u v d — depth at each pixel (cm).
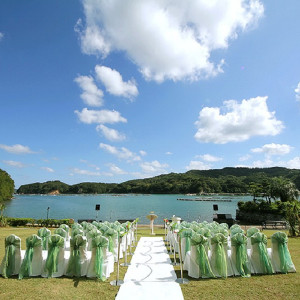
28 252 591
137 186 16962
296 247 930
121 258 798
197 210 4741
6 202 8512
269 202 3338
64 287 521
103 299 460
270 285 527
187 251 693
